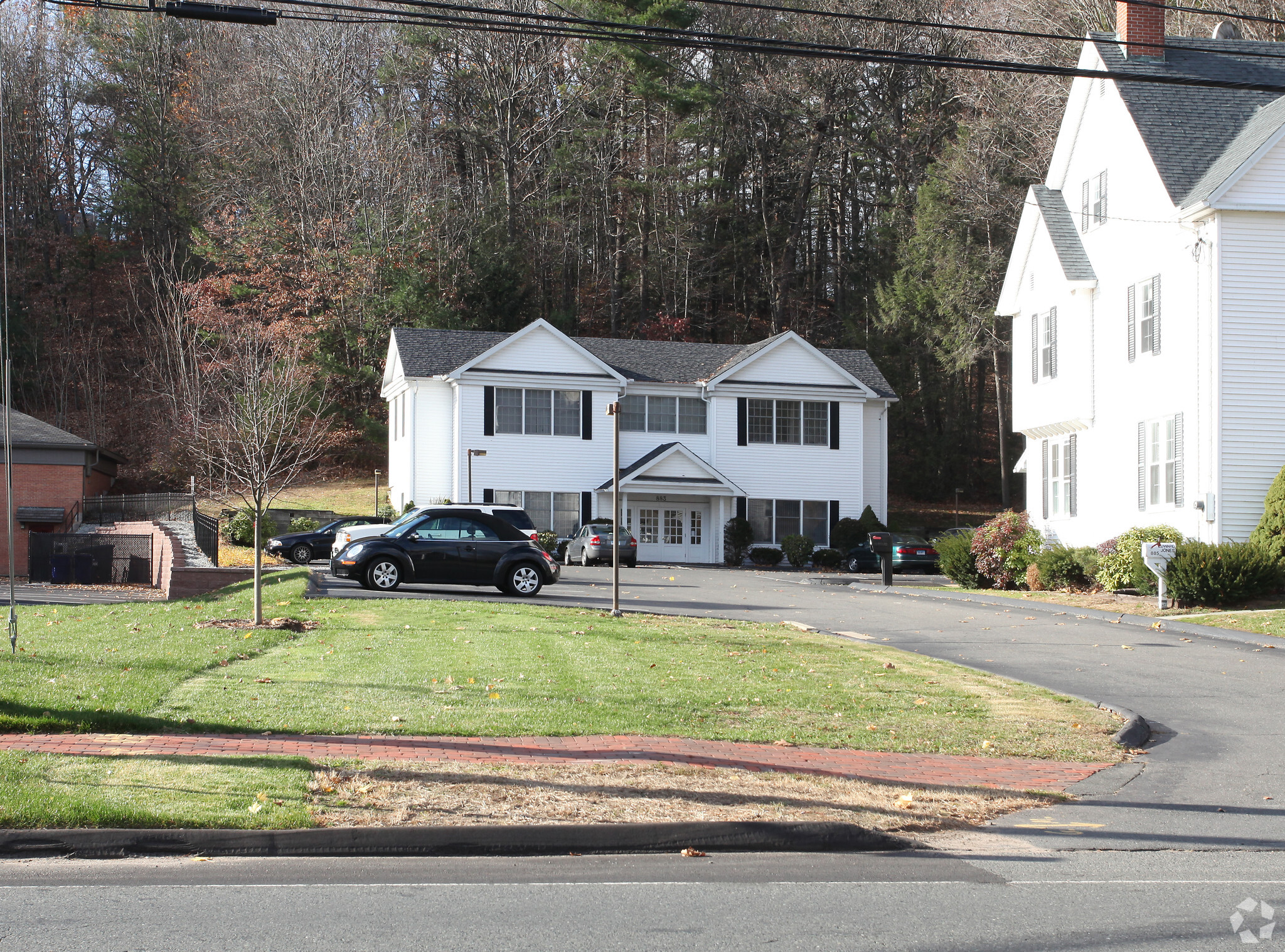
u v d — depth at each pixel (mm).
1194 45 28188
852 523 44781
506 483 42406
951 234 55594
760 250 68312
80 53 65562
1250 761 10344
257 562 16125
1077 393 28391
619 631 17047
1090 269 28438
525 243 64250
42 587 27312
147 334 59281
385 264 56344
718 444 44594
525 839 7230
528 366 42875
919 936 5648
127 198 62656
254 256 55281
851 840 7527
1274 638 17828
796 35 60625
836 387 45625
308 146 57406
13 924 5633
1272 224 23484
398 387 45125
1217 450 23219
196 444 42844
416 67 62969
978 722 11633
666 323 63219
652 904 6141
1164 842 7727
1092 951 5465
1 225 12711
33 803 7250
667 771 8914
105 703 10281
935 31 60125
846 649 16391
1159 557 21672
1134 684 14109
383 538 23234
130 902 6020
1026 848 7562
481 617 17875
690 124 60625
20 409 58500
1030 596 25891
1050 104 48906
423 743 9469
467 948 5379
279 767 8398
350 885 6391
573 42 61625
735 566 43281
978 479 63625
